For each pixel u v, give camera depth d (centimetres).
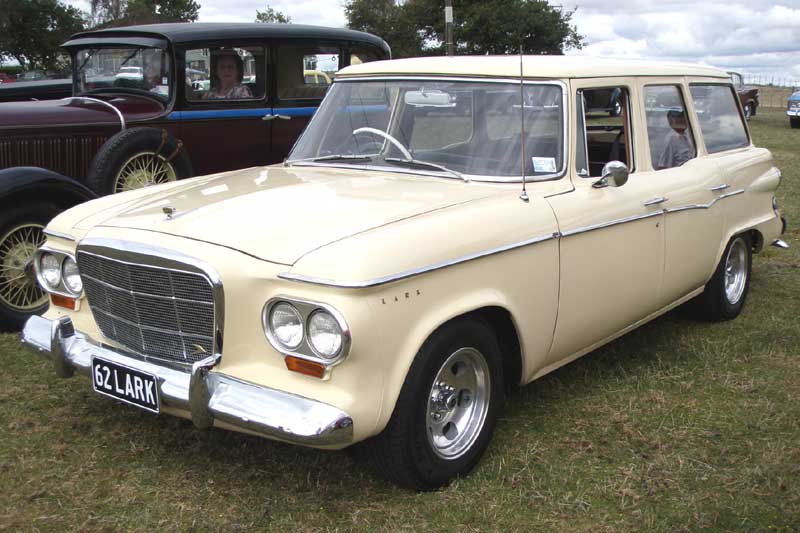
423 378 316
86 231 362
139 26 748
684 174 484
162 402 320
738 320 578
